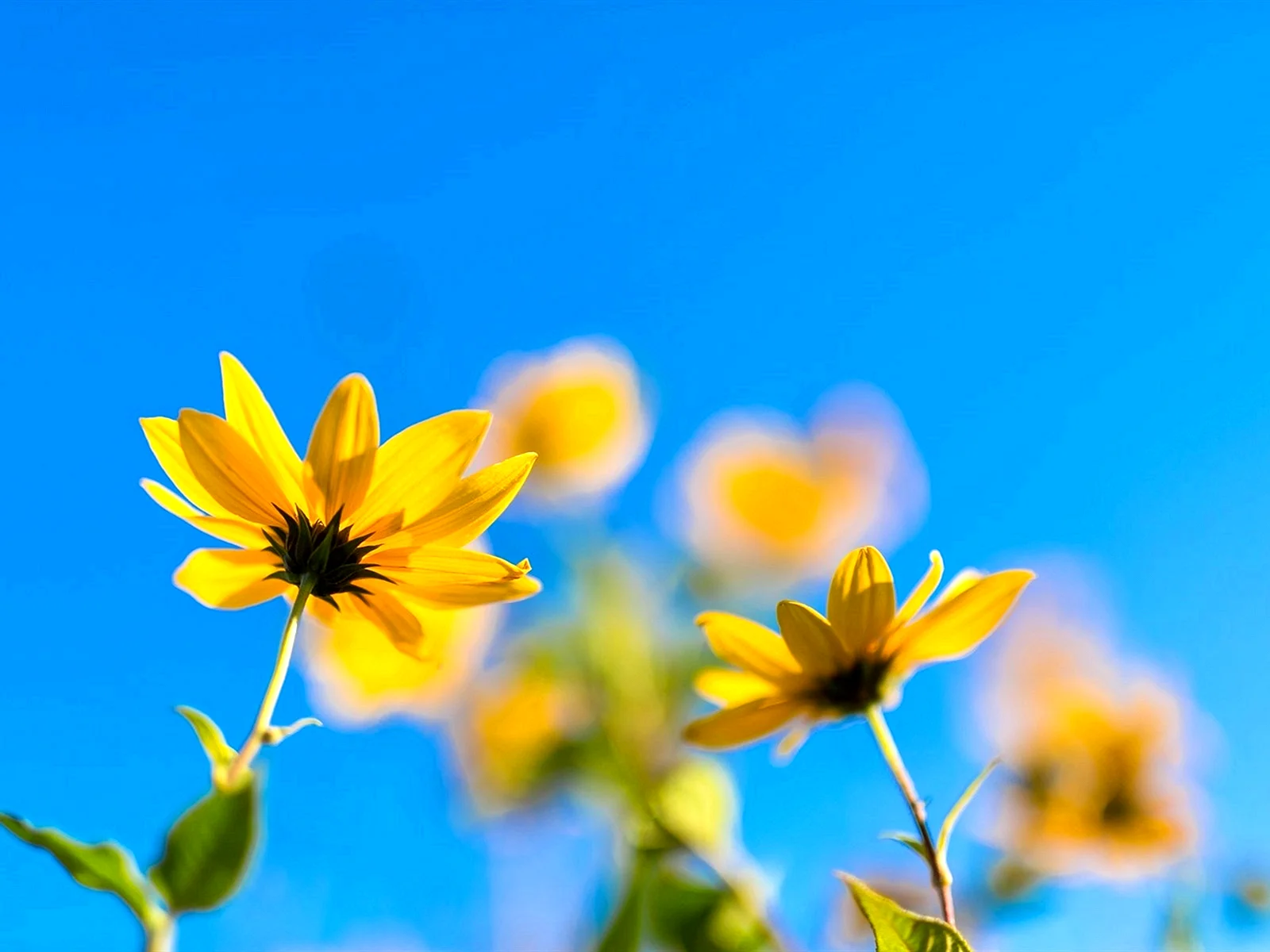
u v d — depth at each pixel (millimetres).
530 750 606
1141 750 560
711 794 528
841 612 462
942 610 458
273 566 457
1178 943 523
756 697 472
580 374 721
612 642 631
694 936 487
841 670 464
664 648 644
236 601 454
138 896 388
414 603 459
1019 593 456
